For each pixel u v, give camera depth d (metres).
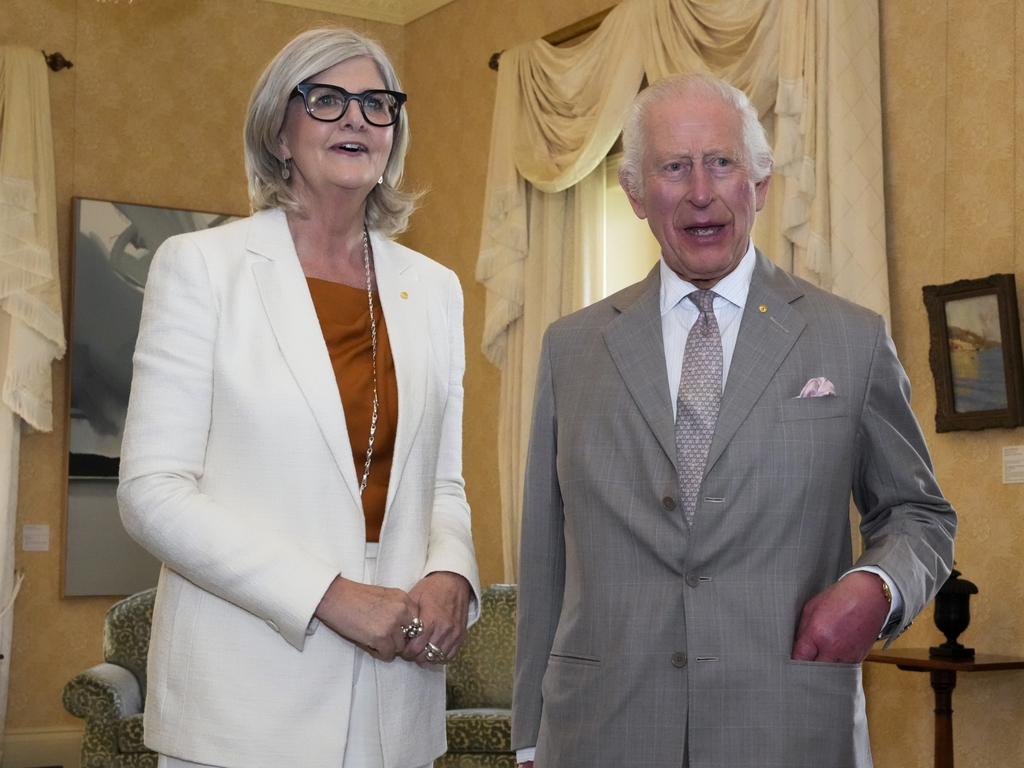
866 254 4.91
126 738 5.29
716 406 2.14
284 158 2.09
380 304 2.13
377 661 1.97
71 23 7.70
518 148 6.89
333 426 1.97
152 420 1.94
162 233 7.76
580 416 2.23
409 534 2.04
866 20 5.04
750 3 5.47
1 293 6.95
